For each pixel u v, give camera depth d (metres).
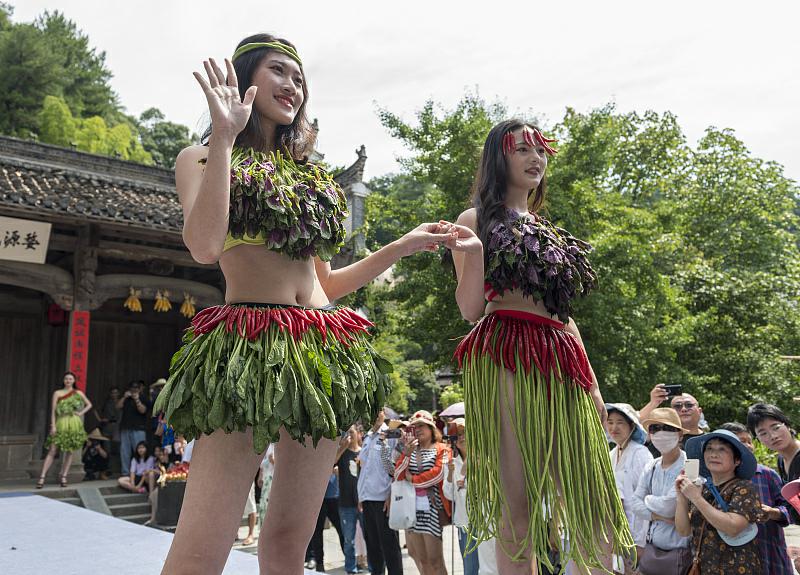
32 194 10.91
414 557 6.16
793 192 22.05
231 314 1.60
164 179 14.97
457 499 5.68
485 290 2.07
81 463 12.21
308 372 1.58
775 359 15.75
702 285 17.31
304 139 1.95
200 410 1.48
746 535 3.95
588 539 1.86
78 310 11.79
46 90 34.75
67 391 11.66
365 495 7.00
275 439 1.50
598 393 2.16
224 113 1.49
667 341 13.41
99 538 3.75
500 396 1.92
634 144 23.25
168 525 10.41
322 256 1.74
